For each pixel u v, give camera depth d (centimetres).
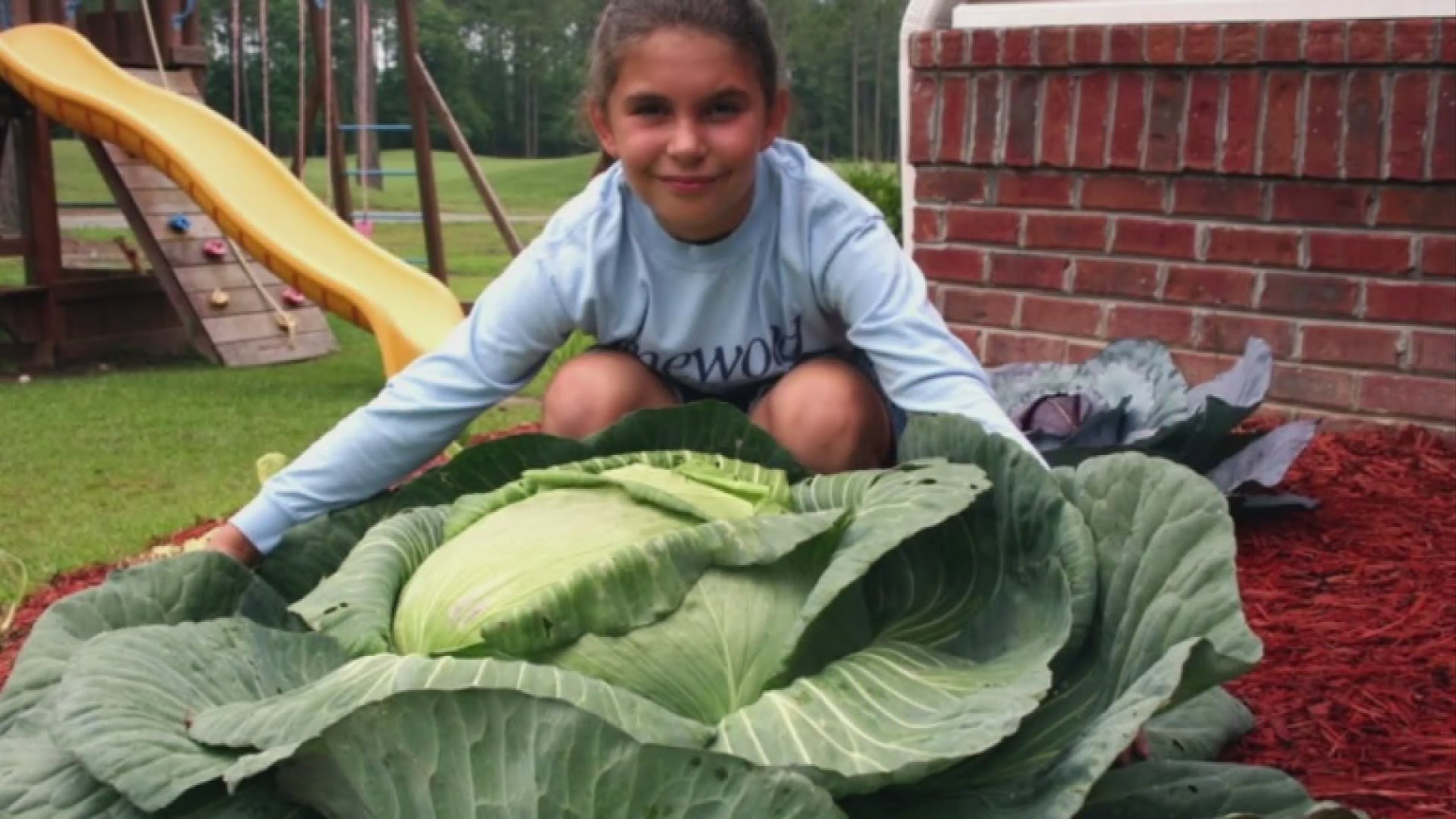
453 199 3975
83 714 210
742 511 238
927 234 670
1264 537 442
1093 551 233
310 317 1199
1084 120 612
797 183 288
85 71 1075
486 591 221
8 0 1298
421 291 955
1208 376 595
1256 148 570
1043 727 225
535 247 302
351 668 209
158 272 1115
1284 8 566
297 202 999
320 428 841
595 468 256
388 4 5381
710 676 216
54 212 1096
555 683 197
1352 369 562
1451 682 329
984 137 642
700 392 321
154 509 636
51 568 532
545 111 6172
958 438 257
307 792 209
